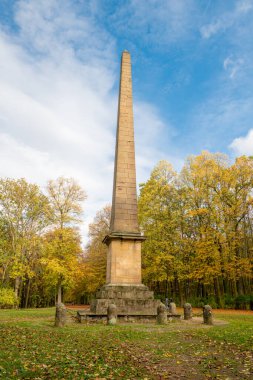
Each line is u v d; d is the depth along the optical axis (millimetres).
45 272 37344
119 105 21812
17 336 11289
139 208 37875
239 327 14375
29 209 35062
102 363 7754
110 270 18453
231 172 34906
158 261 33531
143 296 17578
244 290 40312
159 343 10484
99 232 46531
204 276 34875
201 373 7176
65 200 36562
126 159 20531
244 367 7555
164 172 39312
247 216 38281
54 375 6660
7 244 34531
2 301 30875
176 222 36594
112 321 15242
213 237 33281
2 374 6520
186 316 18688
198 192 35875
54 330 13062
